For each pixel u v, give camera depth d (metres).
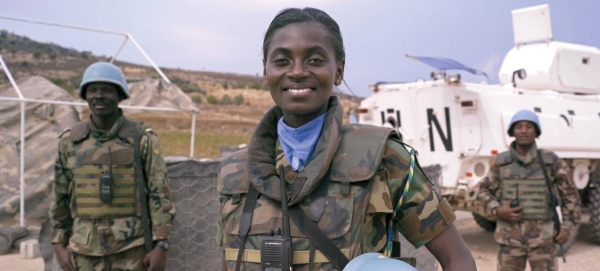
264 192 1.52
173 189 4.12
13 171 8.19
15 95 8.65
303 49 1.52
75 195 3.51
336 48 1.60
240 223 1.54
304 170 1.50
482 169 7.57
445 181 7.57
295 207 1.48
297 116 1.60
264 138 1.65
